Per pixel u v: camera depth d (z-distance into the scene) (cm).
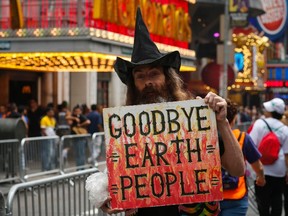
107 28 2011
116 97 4128
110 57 2084
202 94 562
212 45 4309
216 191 462
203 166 463
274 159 1031
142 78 478
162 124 467
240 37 4456
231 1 3519
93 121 2377
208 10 4109
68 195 858
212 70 2727
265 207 1056
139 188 468
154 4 2336
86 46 1909
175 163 465
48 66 2491
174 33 2559
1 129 1716
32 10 2048
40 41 1942
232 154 462
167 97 478
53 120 2142
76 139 1831
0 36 1972
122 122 470
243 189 755
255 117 3947
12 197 710
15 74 3033
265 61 5438
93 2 1919
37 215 821
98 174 486
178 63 479
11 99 3128
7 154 1530
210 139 463
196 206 480
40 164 1644
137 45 478
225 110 461
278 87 5938
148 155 468
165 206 480
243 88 4503
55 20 2020
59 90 3391
